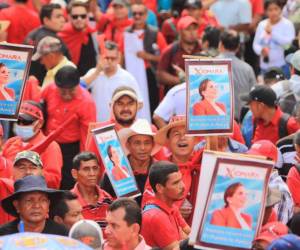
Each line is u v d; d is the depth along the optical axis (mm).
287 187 20359
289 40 32219
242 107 25906
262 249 16156
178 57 30344
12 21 30438
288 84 25594
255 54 34531
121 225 17547
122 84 27641
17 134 22484
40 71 26953
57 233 18266
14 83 19656
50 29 29359
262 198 16156
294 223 17516
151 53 31406
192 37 30203
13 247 13609
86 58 30141
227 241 16172
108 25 31859
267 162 16156
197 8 33031
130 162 21562
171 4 35656
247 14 34562
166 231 18891
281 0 32406
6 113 19688
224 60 20000
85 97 24703
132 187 20594
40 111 22531
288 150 22281
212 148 21141
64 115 24609
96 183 20562
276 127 23719
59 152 21953
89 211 20297
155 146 21531
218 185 16203
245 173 16188
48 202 18344
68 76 24391
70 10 29922
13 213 18391
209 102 19922
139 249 17734
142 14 31406
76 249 13672
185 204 20875
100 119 27703
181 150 21156
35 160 19891
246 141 24422
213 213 16188
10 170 20922
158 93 31281
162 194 19062
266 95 23547
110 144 20656
